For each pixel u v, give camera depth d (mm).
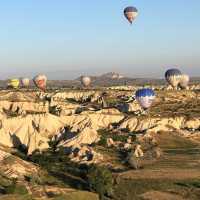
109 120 137250
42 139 110625
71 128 122375
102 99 194875
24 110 156750
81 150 99812
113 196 72812
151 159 96688
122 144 108312
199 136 122812
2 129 115062
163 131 125938
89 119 130250
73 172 86438
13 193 67250
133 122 133125
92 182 74188
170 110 161750
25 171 83000
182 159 96812
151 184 77688
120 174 84125
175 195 72812
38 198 66062
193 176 82438
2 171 81188
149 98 145875
